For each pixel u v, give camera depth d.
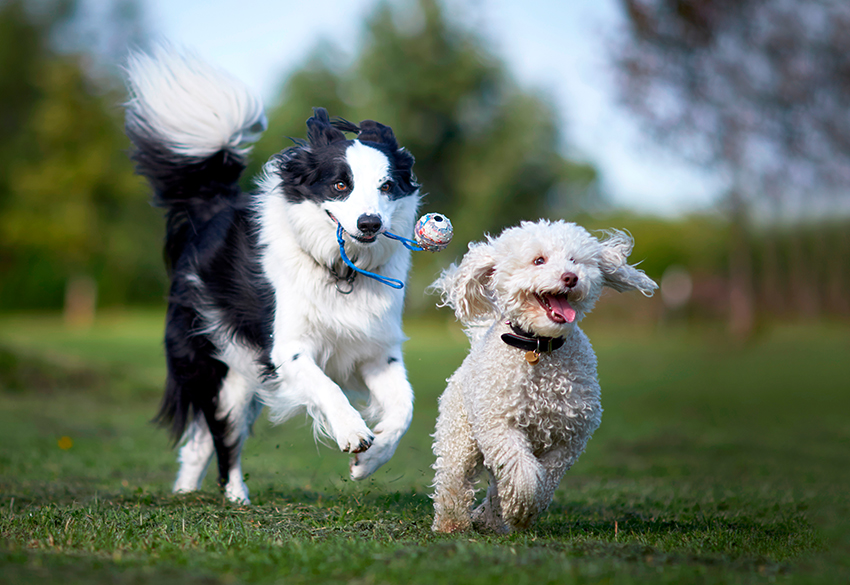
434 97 34.28
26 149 36.62
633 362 22.66
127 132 6.29
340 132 5.04
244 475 6.31
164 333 5.87
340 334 4.93
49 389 13.48
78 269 38.19
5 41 35.03
